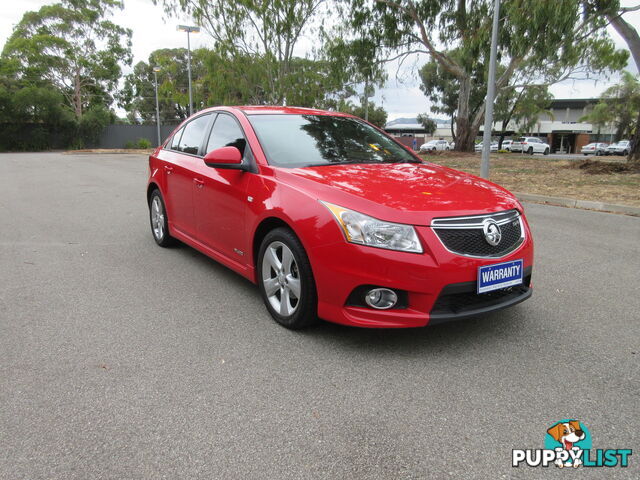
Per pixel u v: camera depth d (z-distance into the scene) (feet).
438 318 9.27
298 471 6.50
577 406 8.05
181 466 6.59
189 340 10.49
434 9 70.18
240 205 12.28
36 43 142.72
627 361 9.63
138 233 21.04
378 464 6.65
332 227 9.64
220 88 88.69
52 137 134.21
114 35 159.12
